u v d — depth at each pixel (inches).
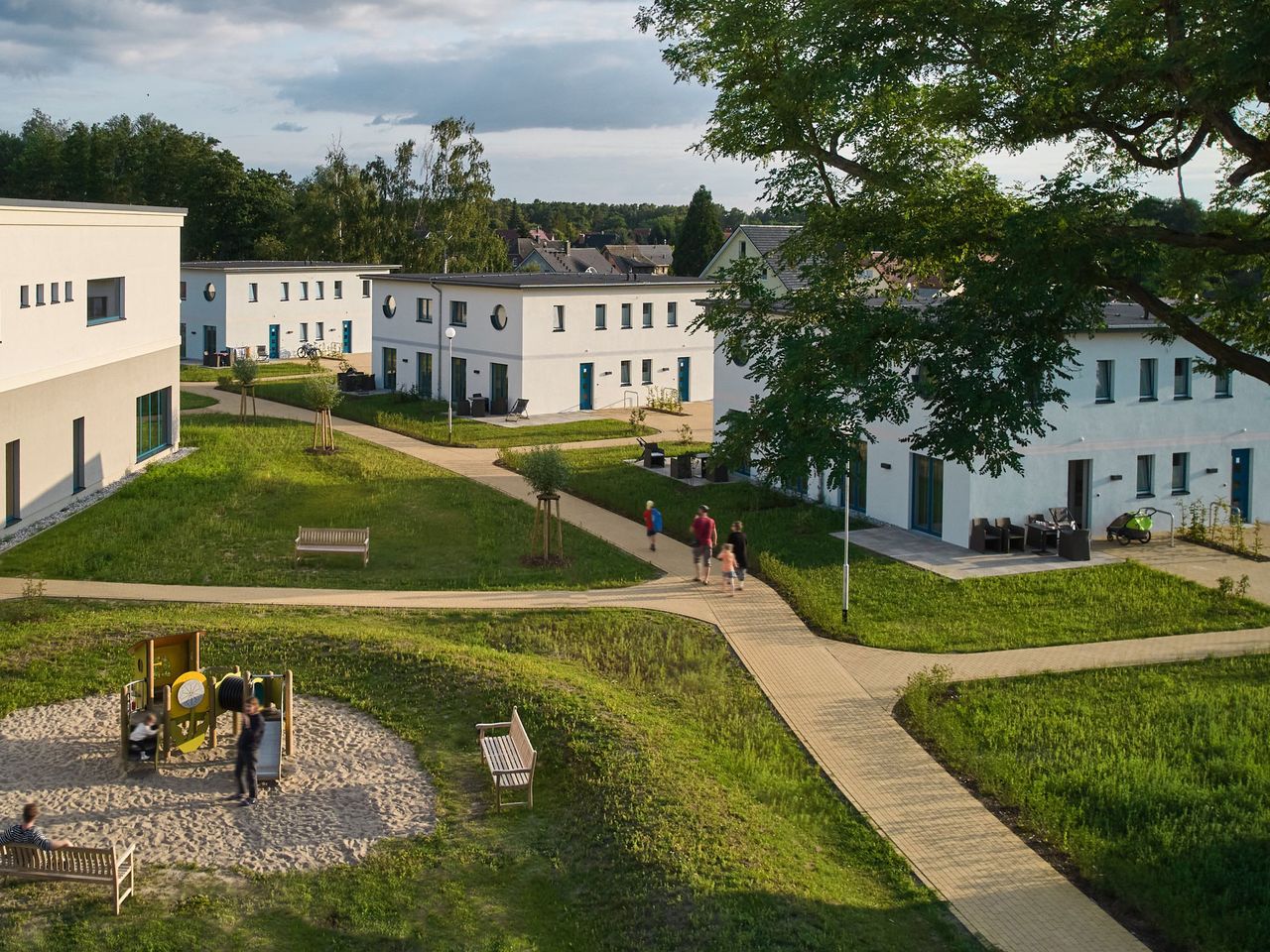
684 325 2175.2
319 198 3449.8
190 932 508.7
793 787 653.9
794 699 780.0
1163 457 1216.2
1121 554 1131.3
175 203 3932.1
